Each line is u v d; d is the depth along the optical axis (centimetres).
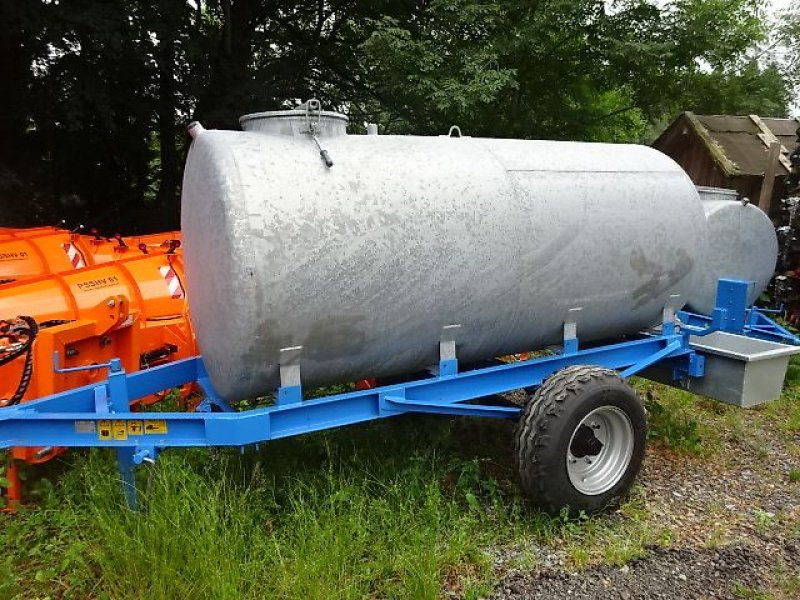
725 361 445
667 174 443
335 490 366
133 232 1312
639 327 455
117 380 346
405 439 435
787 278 745
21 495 380
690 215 440
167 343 508
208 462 386
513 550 350
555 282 386
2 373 396
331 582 294
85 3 967
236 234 293
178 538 305
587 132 1373
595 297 407
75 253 657
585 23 1220
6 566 312
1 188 1031
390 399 347
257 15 1380
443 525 358
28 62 1050
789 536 378
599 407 372
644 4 1202
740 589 324
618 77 1292
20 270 600
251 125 356
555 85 1310
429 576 302
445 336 363
